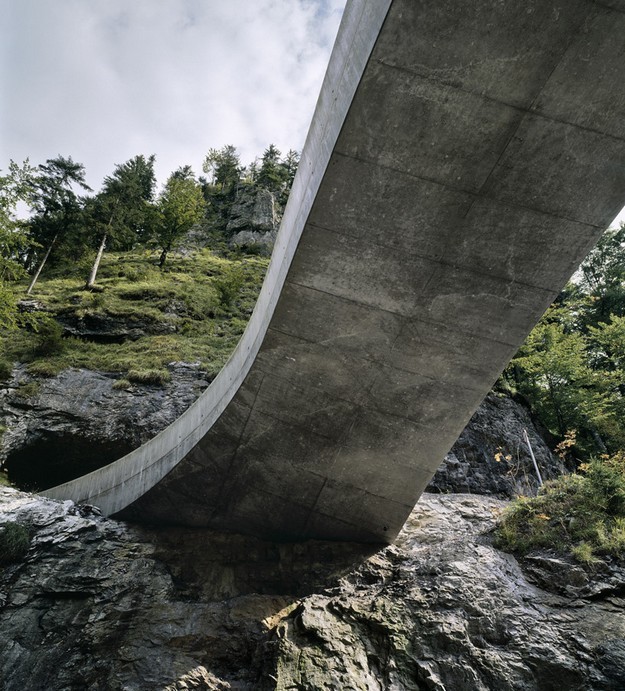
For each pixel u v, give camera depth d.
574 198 5.30
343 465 8.31
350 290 6.41
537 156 5.08
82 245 31.31
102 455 13.45
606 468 8.38
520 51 4.45
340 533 9.28
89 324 19.80
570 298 24.39
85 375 15.73
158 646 7.09
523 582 7.20
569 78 4.55
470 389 7.14
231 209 48.22
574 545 7.47
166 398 14.82
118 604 7.67
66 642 7.02
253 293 28.45
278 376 7.46
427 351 6.86
